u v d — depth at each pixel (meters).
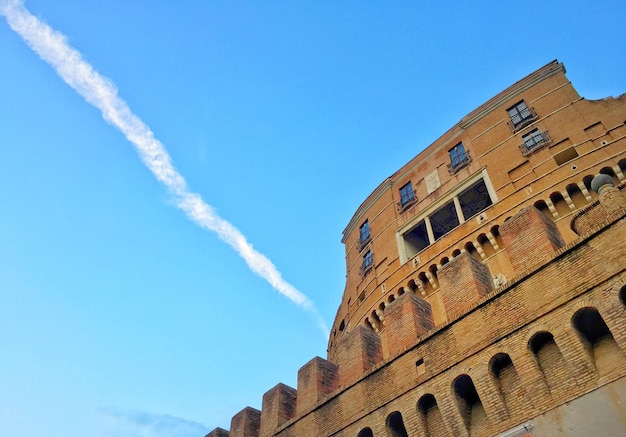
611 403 13.34
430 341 18.55
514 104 41.78
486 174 39.41
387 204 46.50
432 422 17.36
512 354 15.87
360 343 21.77
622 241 14.89
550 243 17.00
